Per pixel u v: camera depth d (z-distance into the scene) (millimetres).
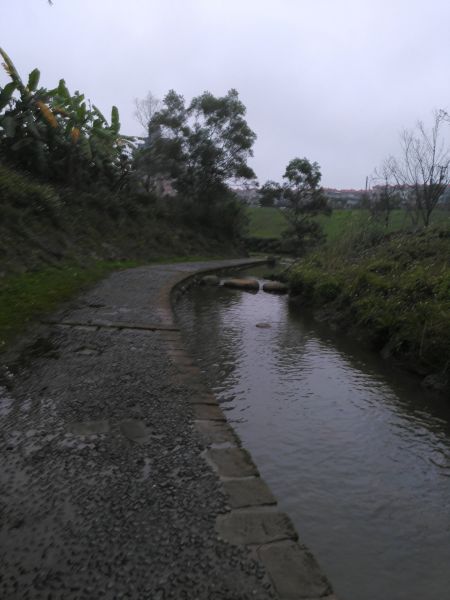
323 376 6148
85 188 19234
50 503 2469
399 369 6520
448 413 5027
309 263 14609
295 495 3383
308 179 33688
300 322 9891
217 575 2010
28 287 8617
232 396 5305
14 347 5438
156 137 29109
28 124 15414
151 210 25406
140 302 9117
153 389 4348
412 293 7816
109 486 2670
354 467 3826
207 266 20438
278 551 2193
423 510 3285
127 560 2066
